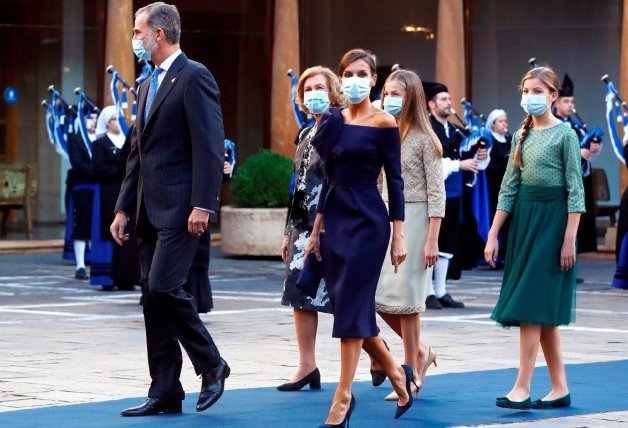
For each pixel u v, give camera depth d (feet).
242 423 48.80
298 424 48.65
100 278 104.27
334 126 48.39
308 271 49.14
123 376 60.18
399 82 56.65
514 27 157.28
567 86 108.37
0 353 67.92
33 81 142.41
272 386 57.98
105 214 103.14
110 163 102.99
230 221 136.26
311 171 57.82
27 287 106.93
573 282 53.26
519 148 53.67
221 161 50.55
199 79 50.55
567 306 52.90
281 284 111.24
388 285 55.72
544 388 57.26
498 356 67.87
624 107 112.78
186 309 50.44
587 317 86.58
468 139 98.12
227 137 154.71
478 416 50.65
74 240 114.52
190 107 50.31
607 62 154.20
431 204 55.93
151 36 50.93
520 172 53.93
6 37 140.97
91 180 112.57
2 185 141.18
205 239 79.82
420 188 56.39
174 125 50.62
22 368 62.59
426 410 52.11
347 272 47.29
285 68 150.20
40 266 126.72
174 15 51.29
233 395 55.47
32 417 49.62
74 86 144.25
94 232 103.81
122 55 141.59
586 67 155.22
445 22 149.69
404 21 159.12
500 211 54.03
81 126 111.96
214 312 88.74
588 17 154.92
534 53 156.97
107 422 48.78
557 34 156.25
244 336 75.41
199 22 153.58
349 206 47.93
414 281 55.72
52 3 143.02
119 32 141.69
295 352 68.64
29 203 142.72
